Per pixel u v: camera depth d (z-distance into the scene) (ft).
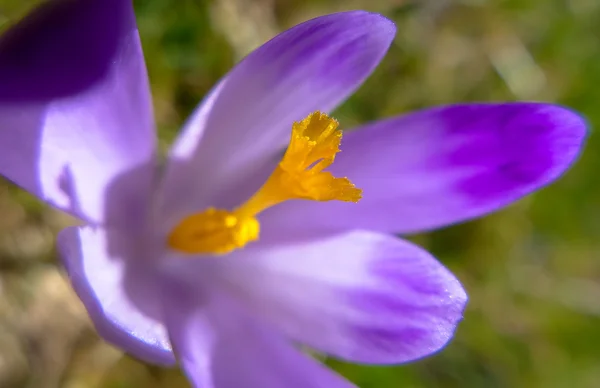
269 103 0.72
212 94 0.71
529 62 0.98
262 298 0.73
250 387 0.70
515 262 1.04
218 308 0.72
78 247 0.69
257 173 0.73
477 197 0.73
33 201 0.83
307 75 0.72
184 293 0.73
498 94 0.97
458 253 0.99
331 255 0.73
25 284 0.84
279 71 0.71
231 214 0.71
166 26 0.84
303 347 0.87
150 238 0.73
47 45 0.67
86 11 0.67
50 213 0.84
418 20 0.92
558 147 0.72
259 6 0.88
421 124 0.74
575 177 1.05
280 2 0.89
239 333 0.72
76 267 0.68
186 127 0.72
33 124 0.68
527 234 1.05
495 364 1.02
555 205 1.05
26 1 0.80
